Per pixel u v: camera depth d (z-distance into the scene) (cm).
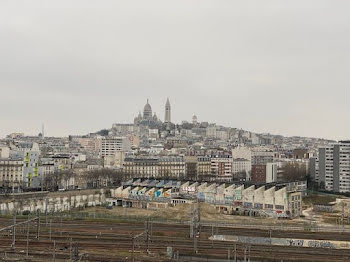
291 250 17625
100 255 15850
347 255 16938
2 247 16738
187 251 17075
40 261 14675
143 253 16612
